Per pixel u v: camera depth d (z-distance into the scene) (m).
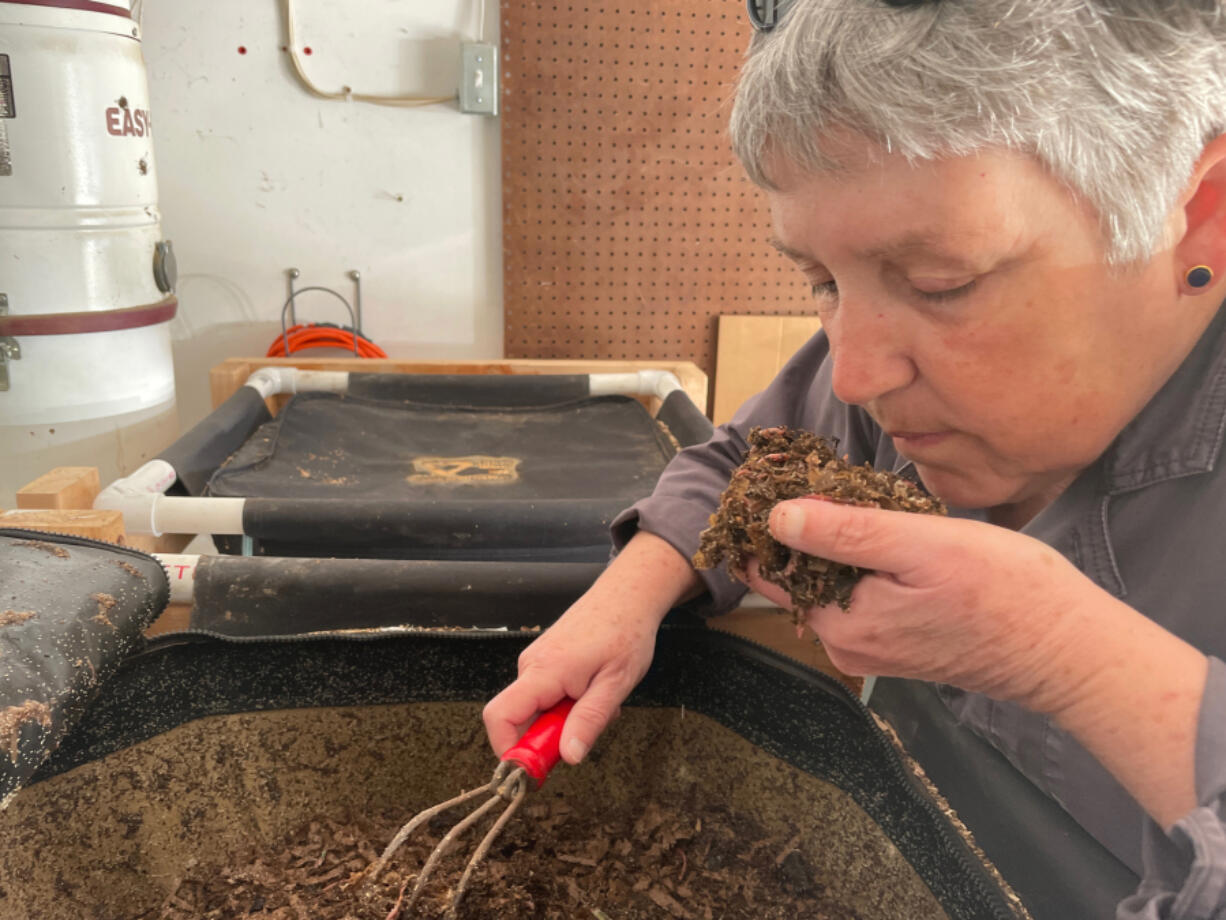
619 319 2.24
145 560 0.76
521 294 2.20
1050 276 0.45
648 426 1.66
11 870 0.70
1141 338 0.49
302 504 1.05
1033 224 0.43
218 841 0.80
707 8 2.02
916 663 0.51
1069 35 0.40
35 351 1.60
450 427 1.63
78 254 1.60
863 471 0.59
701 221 2.17
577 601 0.76
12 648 0.60
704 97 2.08
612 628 0.70
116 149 1.60
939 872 0.63
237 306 2.19
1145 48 0.40
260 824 0.82
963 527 0.47
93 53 1.53
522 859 0.81
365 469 1.40
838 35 0.42
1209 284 0.48
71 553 0.73
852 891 0.74
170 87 2.02
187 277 2.15
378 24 2.01
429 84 2.06
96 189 1.58
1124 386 0.50
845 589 0.51
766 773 0.81
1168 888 0.45
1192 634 0.54
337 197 2.13
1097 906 0.60
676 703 0.84
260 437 1.48
